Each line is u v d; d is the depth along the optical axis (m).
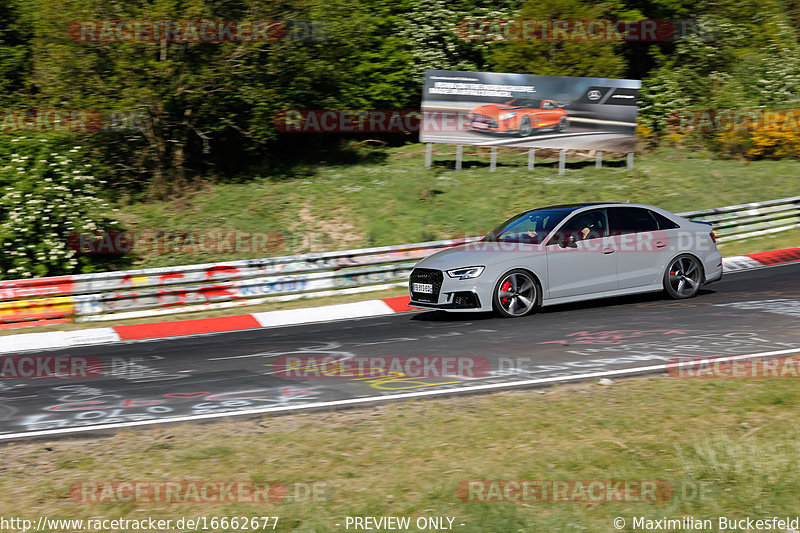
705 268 14.38
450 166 30.33
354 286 18.86
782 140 32.12
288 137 33.06
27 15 28.44
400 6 35.47
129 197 26.59
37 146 21.02
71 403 8.89
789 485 5.46
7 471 6.50
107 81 26.08
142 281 17.39
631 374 8.76
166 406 8.52
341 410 7.95
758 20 39.47
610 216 14.06
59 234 20.62
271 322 15.46
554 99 28.83
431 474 6.00
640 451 6.28
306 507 5.41
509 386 8.53
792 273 17.19
